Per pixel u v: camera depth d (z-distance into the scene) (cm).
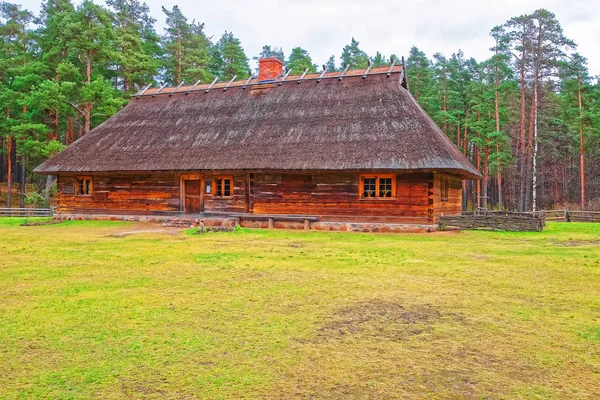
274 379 450
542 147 4644
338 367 478
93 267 1028
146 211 2320
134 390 429
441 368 477
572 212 2514
